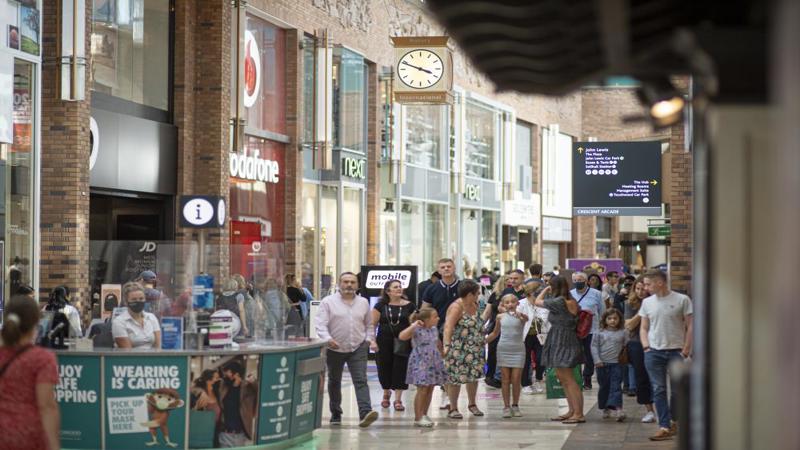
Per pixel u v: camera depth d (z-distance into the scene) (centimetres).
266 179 5978
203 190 5088
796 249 524
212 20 5091
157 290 2573
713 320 904
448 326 3356
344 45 6750
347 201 6912
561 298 3319
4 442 1548
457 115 8825
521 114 10450
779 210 554
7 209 3678
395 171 7462
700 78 956
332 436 3020
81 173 4062
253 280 2811
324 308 3189
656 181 5916
